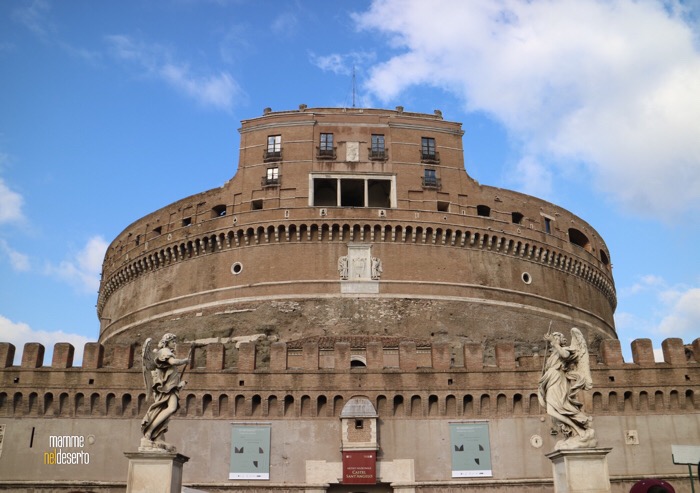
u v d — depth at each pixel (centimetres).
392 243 6981
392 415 4903
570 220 8088
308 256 6912
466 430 4881
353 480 4688
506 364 5038
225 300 6919
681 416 4966
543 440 4866
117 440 4812
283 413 4881
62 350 5012
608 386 4984
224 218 7194
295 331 6600
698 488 4781
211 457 4775
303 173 7188
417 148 7394
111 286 8262
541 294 7388
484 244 7212
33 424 4850
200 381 4922
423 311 6750
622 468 4822
